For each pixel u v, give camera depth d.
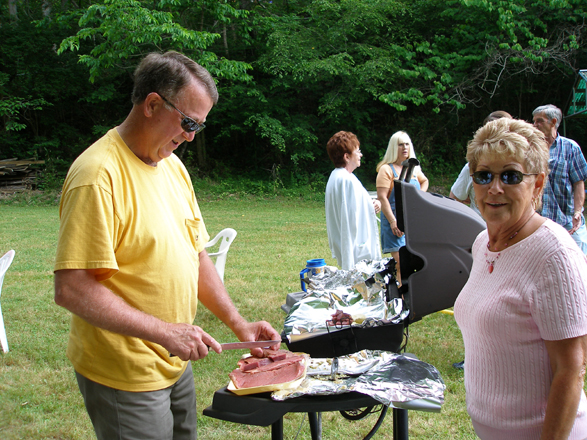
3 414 2.77
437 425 2.79
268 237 9.12
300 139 18.19
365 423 2.88
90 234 1.41
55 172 17.53
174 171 1.82
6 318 4.61
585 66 16.53
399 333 1.88
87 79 18.48
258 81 19.41
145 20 14.23
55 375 3.43
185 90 1.52
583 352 1.32
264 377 1.56
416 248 2.10
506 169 1.40
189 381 1.81
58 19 16.83
